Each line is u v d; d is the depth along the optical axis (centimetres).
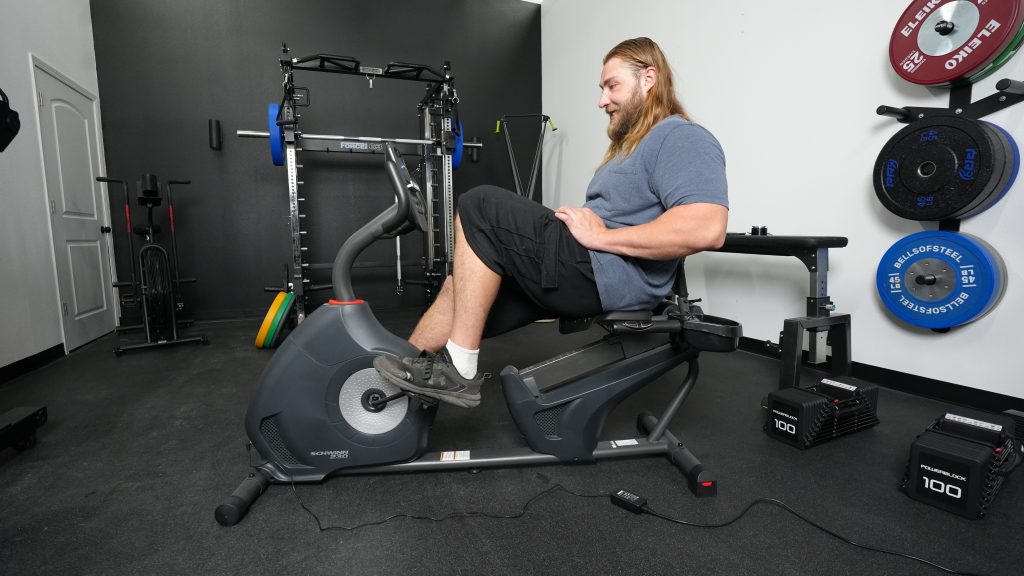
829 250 219
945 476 109
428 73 412
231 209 372
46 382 216
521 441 147
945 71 169
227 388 207
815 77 221
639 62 122
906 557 93
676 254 100
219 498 117
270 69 373
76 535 101
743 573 89
